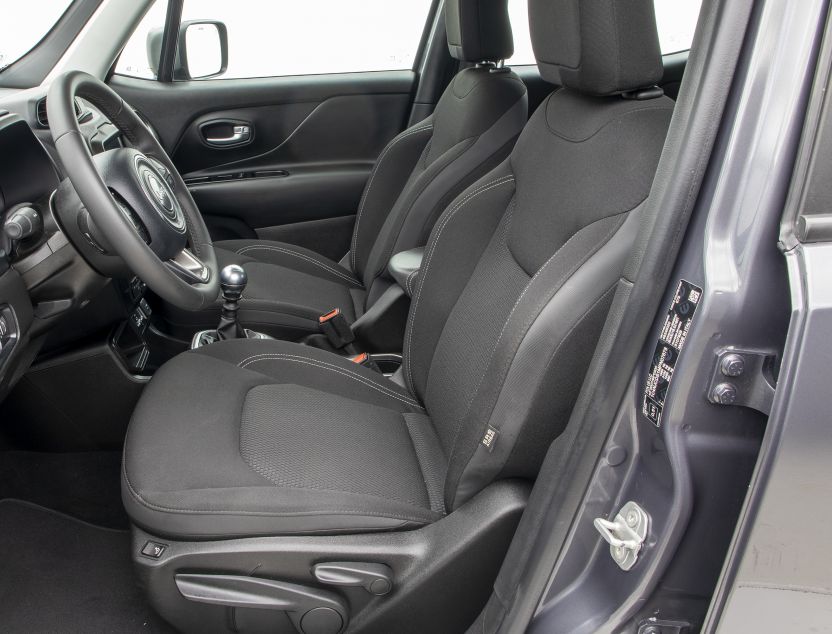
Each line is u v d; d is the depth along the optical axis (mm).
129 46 2344
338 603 1162
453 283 1523
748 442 856
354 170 2689
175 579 1144
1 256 1344
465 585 1179
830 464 790
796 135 749
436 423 1457
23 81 1935
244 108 2559
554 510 964
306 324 2102
